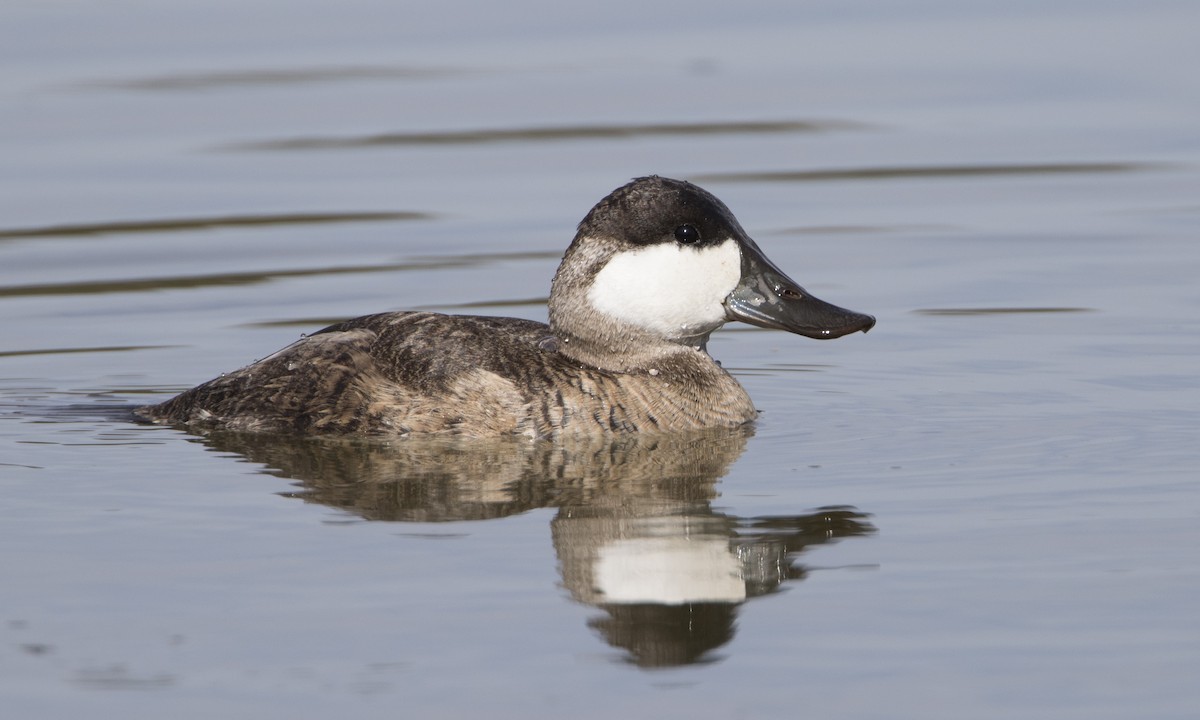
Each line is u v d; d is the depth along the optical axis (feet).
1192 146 66.80
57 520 30.30
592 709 22.57
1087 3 88.58
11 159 65.41
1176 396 39.32
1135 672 23.44
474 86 75.15
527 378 36.65
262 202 61.05
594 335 37.96
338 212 59.93
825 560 28.09
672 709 22.56
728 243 37.99
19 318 48.32
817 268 53.88
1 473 33.35
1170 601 25.85
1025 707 22.50
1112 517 30.07
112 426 37.40
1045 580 26.86
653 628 25.21
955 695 22.86
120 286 51.85
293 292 51.24
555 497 31.94
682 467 34.19
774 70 77.61
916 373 42.83
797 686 23.21
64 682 23.54
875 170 64.80
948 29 84.23
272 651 24.45
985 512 30.58
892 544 28.84
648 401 37.24
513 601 26.30
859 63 78.74
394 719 22.35
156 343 45.85
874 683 23.26
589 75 76.79
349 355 36.86
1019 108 72.02
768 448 35.81
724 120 70.79
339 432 36.22
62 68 76.74
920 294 50.75
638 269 37.63
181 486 32.48
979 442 35.78
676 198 37.81
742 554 28.45
